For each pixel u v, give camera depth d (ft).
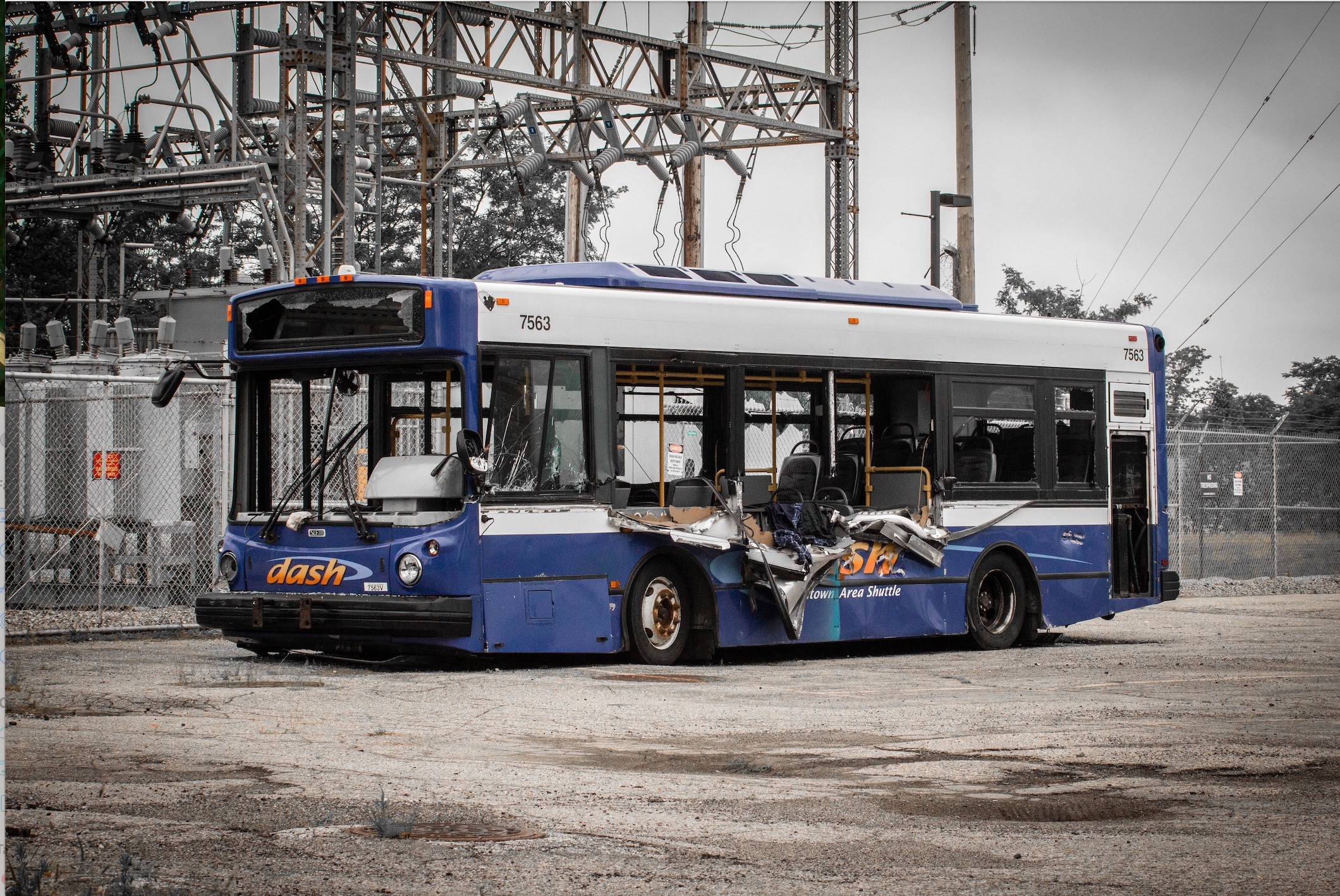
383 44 88.99
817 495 48.16
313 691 35.22
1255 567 103.86
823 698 36.32
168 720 29.76
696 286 46.60
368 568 40.06
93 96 96.53
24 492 60.18
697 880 17.94
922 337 51.52
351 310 41.06
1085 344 57.06
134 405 61.93
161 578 59.47
